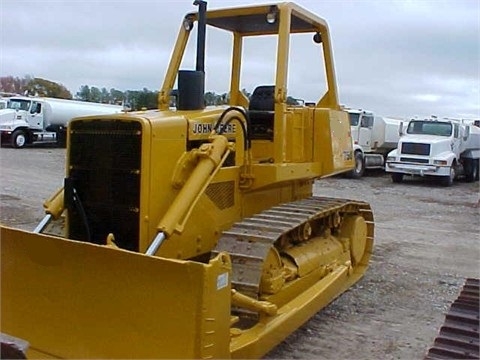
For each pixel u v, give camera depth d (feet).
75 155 14.26
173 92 17.22
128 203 13.53
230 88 20.77
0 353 7.84
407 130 66.90
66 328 12.16
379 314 18.99
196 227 14.66
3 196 40.91
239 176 16.30
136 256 11.19
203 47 16.12
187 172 14.17
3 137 85.81
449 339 11.86
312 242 18.53
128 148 13.51
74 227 14.28
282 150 16.62
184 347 10.87
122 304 11.46
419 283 23.08
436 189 60.13
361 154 67.51
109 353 11.62
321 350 15.80
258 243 14.26
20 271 12.79
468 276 24.59
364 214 23.44
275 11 16.96
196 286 10.77
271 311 13.39
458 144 65.92
